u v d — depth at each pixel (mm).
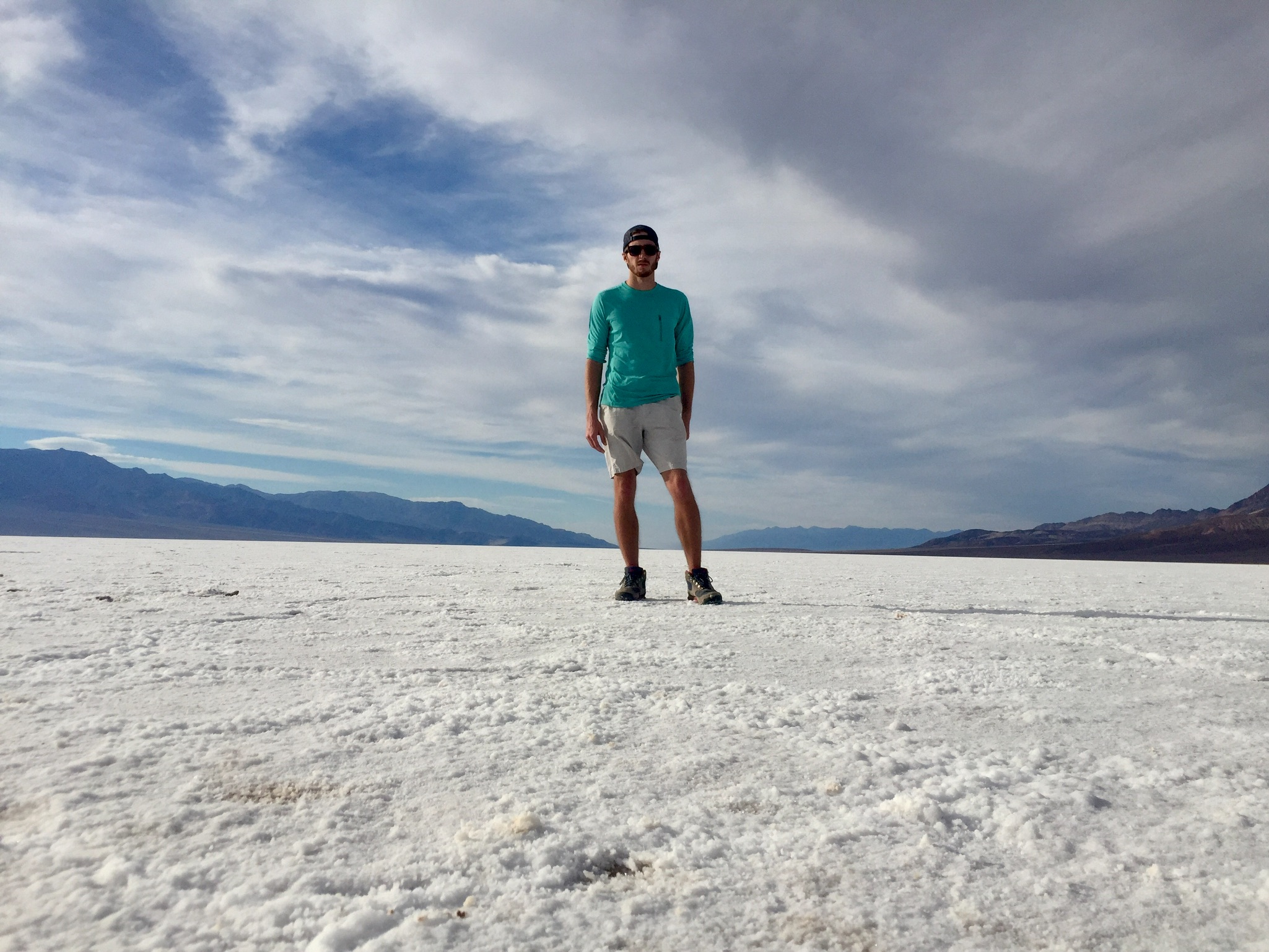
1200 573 9117
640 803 825
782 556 15000
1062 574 7660
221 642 1835
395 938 536
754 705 1281
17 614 2256
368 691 1335
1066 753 1038
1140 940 554
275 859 663
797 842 722
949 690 1431
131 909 569
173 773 875
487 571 5406
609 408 3391
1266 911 595
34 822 731
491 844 701
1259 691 1455
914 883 642
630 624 2314
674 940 548
